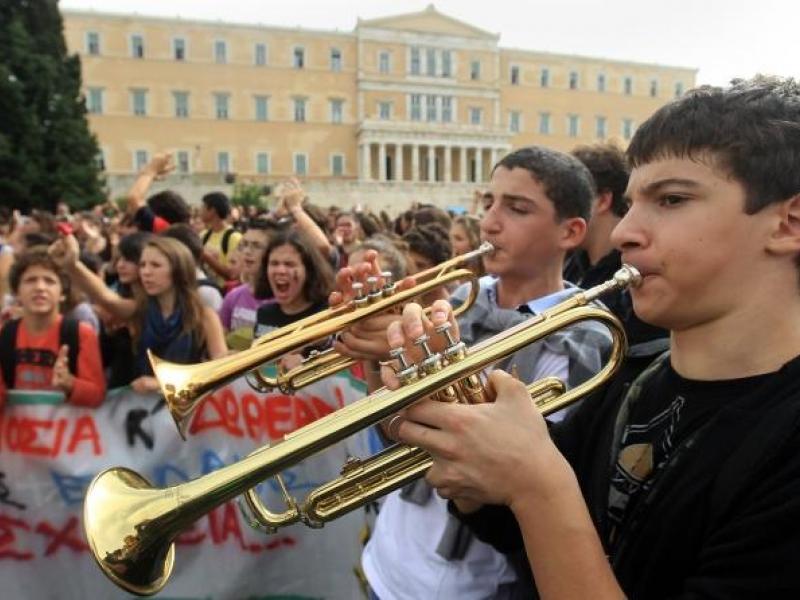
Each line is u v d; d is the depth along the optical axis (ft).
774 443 3.28
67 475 10.31
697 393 3.92
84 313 13.17
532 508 3.45
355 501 5.01
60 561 10.27
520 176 7.54
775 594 3.04
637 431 4.27
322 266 13.21
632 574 3.82
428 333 4.13
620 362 4.70
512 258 7.62
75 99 128.06
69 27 174.60
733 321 3.73
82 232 30.68
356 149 196.13
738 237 3.60
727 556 3.20
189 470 10.66
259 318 13.74
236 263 22.71
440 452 3.63
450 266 7.57
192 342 12.47
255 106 188.14
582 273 11.53
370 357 7.10
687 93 3.94
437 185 166.91
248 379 8.24
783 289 3.69
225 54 185.37
